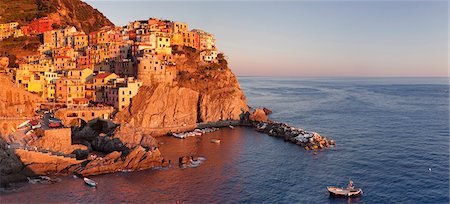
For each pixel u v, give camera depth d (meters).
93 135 130.75
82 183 87.44
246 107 183.25
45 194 80.44
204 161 108.62
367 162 109.62
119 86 147.75
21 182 86.19
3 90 128.12
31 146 99.56
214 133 150.50
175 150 120.31
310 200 82.75
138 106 144.50
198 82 171.00
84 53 184.38
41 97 147.12
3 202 75.50
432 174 99.19
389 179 95.44
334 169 103.06
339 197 84.06
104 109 136.88
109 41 187.25
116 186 86.62
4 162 86.75
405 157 114.94
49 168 92.94
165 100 151.88
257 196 84.12
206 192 85.31
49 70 165.38
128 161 99.44
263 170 101.50
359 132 155.75
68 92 149.88
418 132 155.62
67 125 130.38
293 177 96.38
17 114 126.38
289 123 180.12
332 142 131.12
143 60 155.75
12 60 174.00
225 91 174.62
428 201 82.81
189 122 159.50
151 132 142.62
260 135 147.38
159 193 83.69
